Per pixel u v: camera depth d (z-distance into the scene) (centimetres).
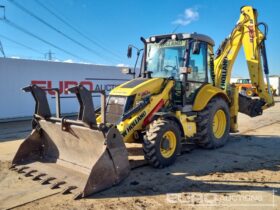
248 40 877
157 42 753
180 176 567
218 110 784
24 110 1477
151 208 438
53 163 598
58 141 599
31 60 1488
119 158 519
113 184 513
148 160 598
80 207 441
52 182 520
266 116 1523
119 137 518
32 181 537
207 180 548
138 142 646
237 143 849
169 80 688
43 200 464
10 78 1427
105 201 460
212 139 758
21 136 1007
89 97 500
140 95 638
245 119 1399
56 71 1579
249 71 890
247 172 592
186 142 753
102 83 1784
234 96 858
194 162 657
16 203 455
